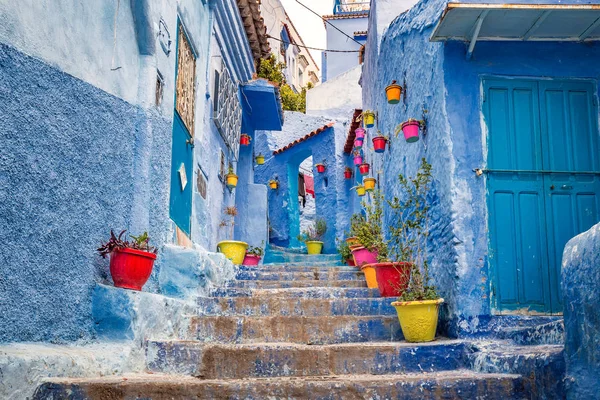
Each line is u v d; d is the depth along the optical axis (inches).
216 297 237.9
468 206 213.8
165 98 237.1
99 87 187.3
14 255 141.9
